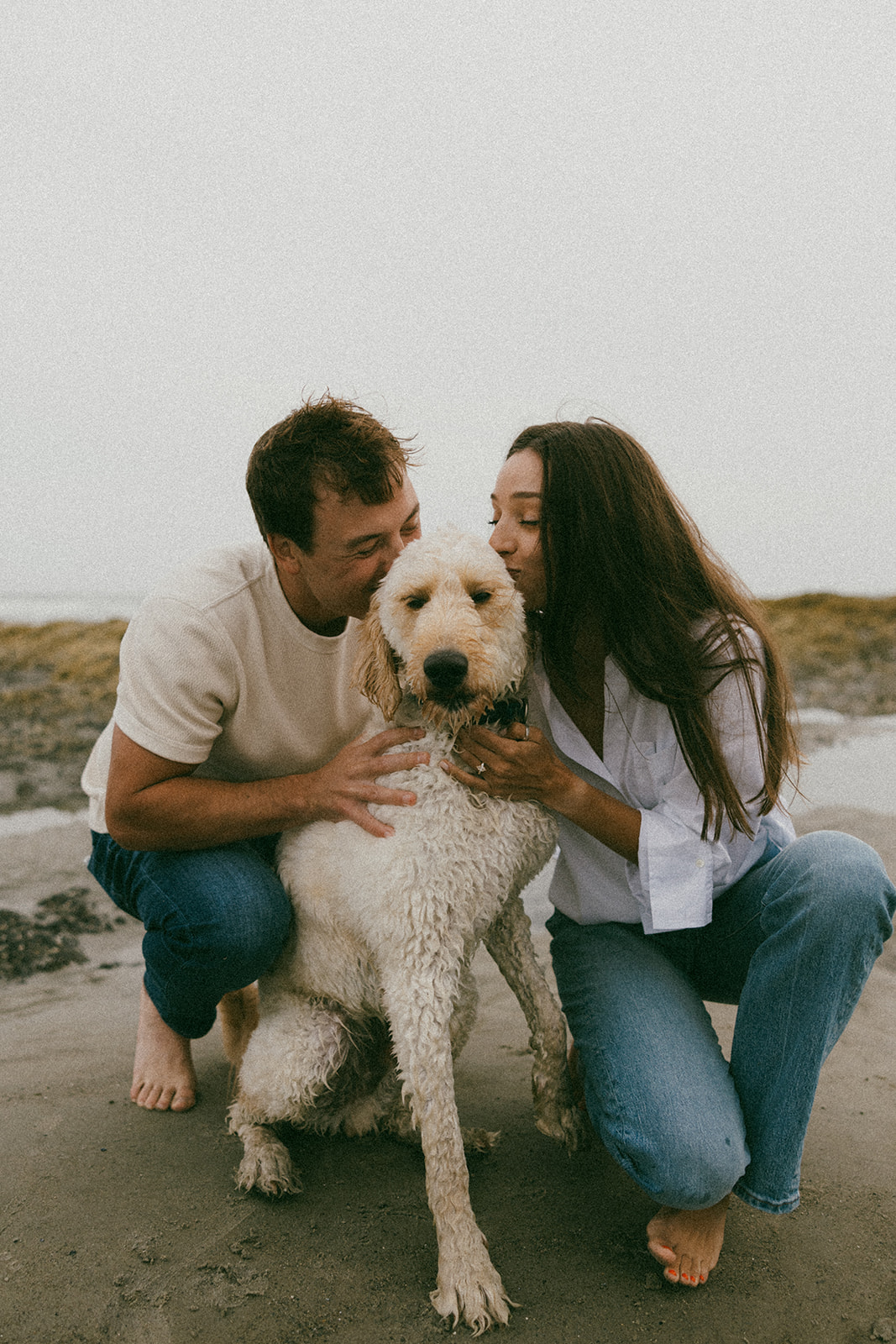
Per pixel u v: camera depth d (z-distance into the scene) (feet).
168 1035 9.39
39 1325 6.31
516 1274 6.83
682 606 7.31
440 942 7.27
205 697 7.72
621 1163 6.72
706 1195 6.31
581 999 7.50
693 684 7.18
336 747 8.87
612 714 7.80
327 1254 7.03
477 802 7.48
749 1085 6.77
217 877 7.92
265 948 7.98
